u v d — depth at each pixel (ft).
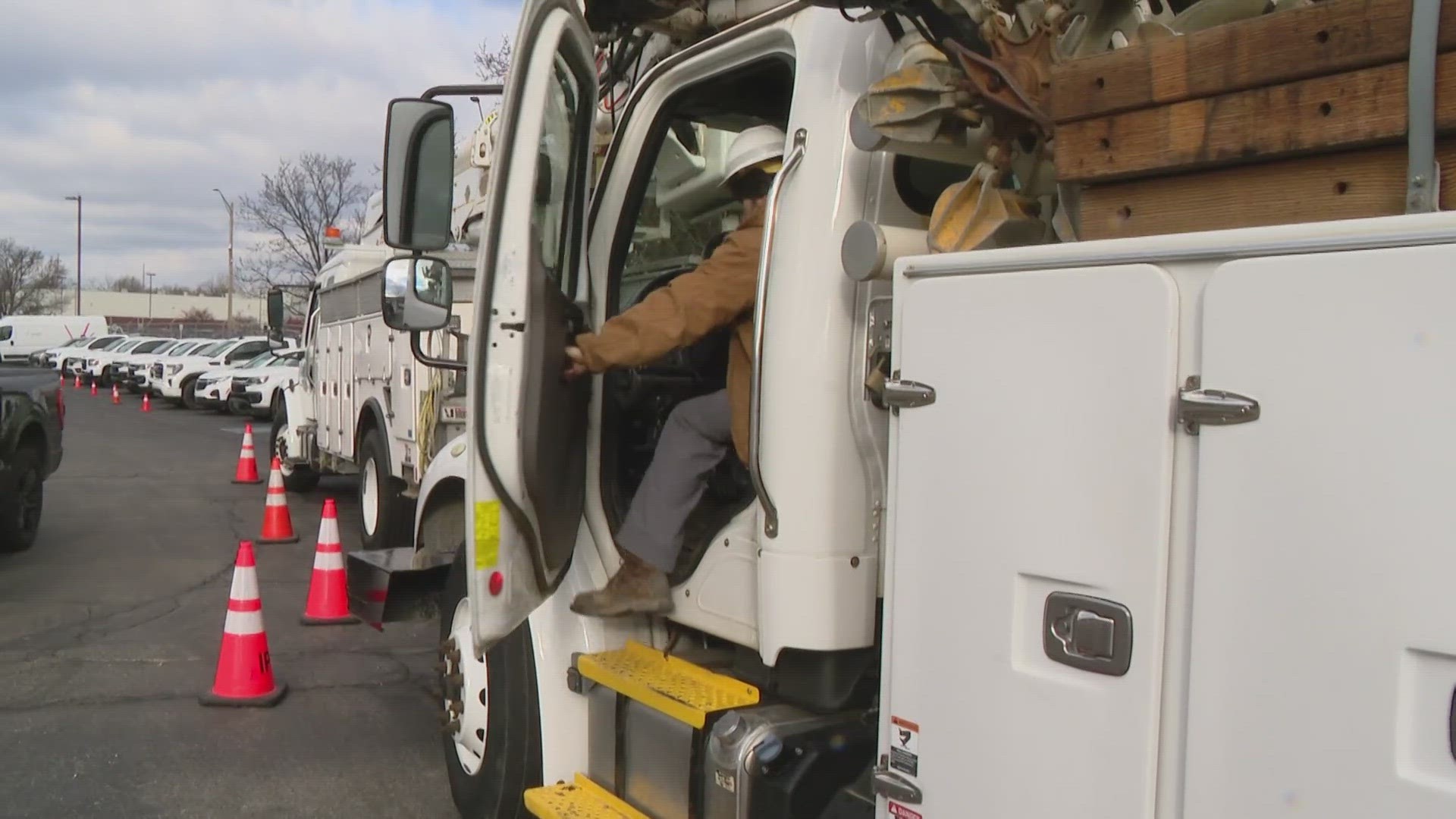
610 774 10.52
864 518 8.59
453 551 16.47
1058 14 7.56
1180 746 5.55
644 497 10.17
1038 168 7.88
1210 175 6.08
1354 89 5.40
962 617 6.58
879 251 7.80
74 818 13.62
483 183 24.38
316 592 23.56
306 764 15.64
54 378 31.68
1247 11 6.92
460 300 26.35
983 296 6.53
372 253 33.06
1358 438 4.90
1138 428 5.73
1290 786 5.10
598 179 11.77
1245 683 5.26
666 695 9.53
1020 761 6.26
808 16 9.19
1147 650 5.67
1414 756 4.72
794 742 8.86
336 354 34.91
